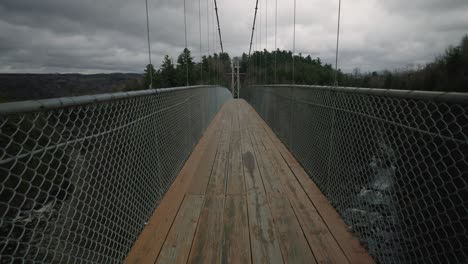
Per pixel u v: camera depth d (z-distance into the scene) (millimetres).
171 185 2299
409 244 1081
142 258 1365
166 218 1753
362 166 1428
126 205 1405
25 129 757
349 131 1600
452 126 841
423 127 955
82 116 1010
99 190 1131
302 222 1698
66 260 938
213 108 6867
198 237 1541
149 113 1783
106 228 1190
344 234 1558
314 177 2346
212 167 2775
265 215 1788
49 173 854
